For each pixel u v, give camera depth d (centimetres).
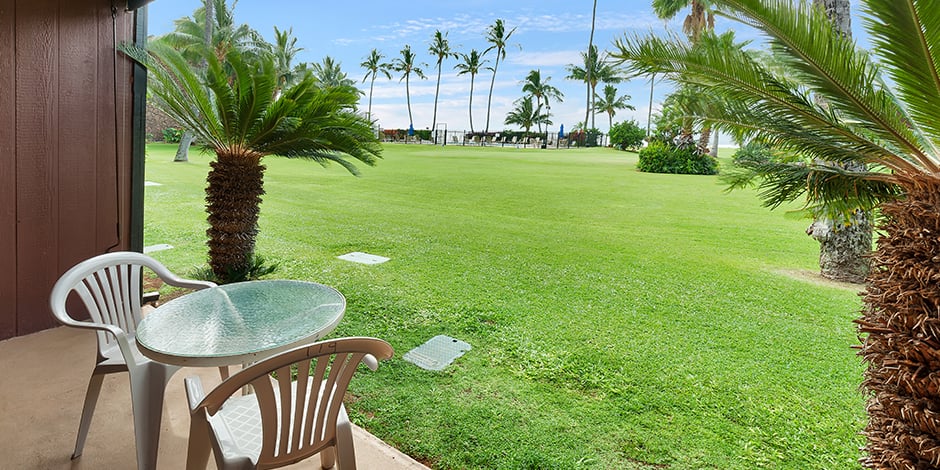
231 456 178
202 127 530
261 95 498
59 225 381
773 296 533
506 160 2297
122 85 412
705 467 247
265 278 557
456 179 1582
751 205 1145
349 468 191
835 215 288
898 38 199
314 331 219
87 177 395
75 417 269
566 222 952
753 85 246
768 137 269
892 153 229
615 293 534
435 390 318
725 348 395
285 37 3444
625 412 297
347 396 307
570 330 427
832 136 246
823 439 273
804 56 229
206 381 314
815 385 335
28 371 317
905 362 178
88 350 351
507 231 858
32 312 373
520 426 279
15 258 361
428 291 526
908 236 181
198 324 225
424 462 246
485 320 447
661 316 466
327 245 734
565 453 255
